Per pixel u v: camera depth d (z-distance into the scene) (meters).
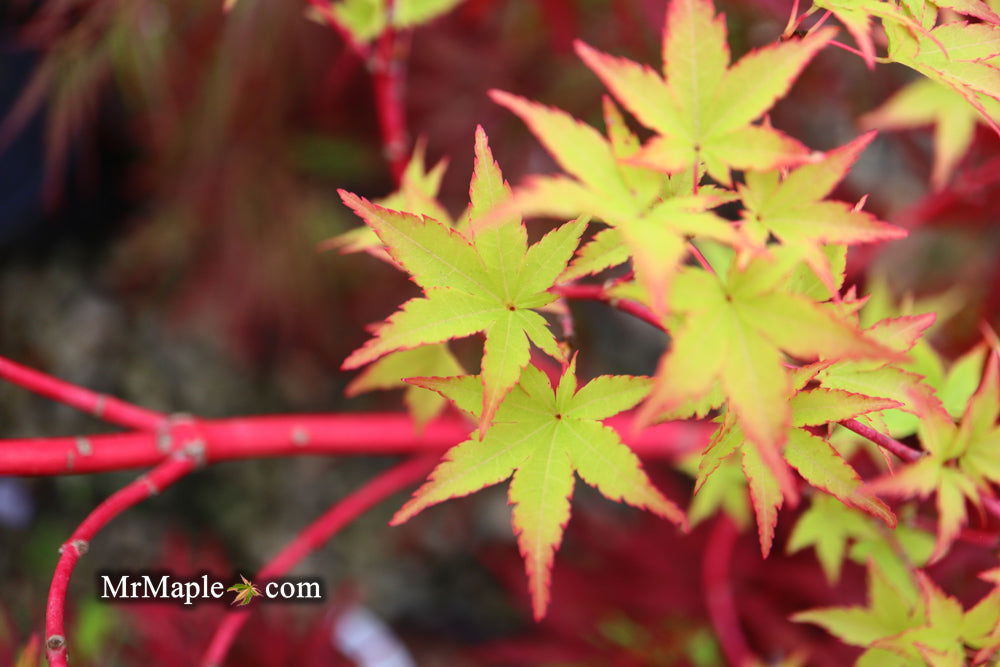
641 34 0.62
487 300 0.36
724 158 0.34
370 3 0.48
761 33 0.59
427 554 0.90
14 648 0.47
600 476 0.36
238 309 0.83
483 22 0.71
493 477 0.36
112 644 0.61
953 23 0.37
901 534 0.43
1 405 0.82
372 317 0.85
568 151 0.34
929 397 0.38
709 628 0.64
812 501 0.43
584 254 0.36
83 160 0.83
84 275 0.87
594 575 0.70
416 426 0.44
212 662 0.42
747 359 0.33
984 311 0.57
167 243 0.84
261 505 0.86
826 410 0.36
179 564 0.69
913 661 0.39
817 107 0.64
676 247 0.33
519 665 0.81
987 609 0.38
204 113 0.73
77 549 0.39
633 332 0.92
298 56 0.71
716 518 0.67
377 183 0.87
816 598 0.59
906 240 0.71
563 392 0.36
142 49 0.63
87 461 0.42
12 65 0.73
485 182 0.36
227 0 0.41
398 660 0.80
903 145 0.62
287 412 0.88
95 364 0.84
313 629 0.65
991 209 0.56
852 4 0.36
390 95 0.47
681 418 0.36
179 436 0.43
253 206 0.81
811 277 0.37
